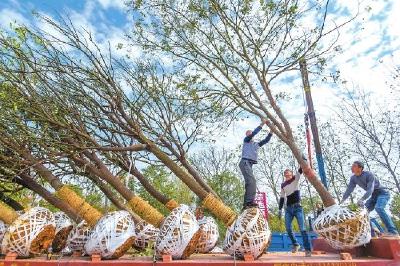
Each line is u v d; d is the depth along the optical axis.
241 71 9.43
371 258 4.79
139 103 8.57
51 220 5.49
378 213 6.58
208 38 9.55
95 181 8.12
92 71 7.89
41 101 7.39
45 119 7.23
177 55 9.82
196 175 8.77
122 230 5.04
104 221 5.07
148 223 6.34
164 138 8.92
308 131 10.09
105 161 8.43
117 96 7.98
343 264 4.30
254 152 7.33
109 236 4.91
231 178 21.86
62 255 5.11
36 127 7.57
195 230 4.93
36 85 7.57
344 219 5.13
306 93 11.04
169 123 8.94
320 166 10.78
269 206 25.59
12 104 7.10
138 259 4.82
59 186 6.72
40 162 7.13
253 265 4.27
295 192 7.12
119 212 5.31
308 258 4.86
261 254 4.93
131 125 7.98
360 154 20.11
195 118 9.63
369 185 6.25
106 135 8.43
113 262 4.31
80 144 7.63
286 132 8.04
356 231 5.08
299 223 6.89
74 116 7.66
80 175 7.93
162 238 4.87
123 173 8.67
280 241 11.12
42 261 4.41
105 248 4.85
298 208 7.03
